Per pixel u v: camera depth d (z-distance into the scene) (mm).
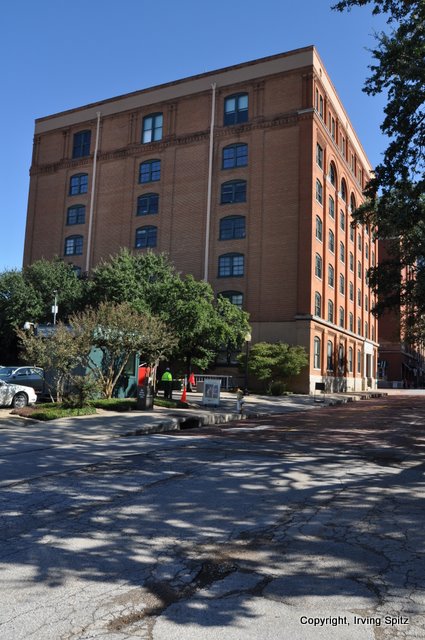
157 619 3527
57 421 14797
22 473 8297
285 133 37375
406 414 21703
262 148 37969
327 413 21922
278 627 3436
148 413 17094
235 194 38594
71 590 3982
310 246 35469
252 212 37656
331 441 12711
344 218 45500
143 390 18141
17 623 3459
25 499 6652
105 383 19344
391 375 70250
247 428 15578
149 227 41844
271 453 10602
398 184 15883
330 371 40062
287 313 35500
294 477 8211
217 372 36312
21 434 12602
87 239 44594
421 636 3348
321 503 6652
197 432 14320
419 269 23594
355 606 3764
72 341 16953
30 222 47938
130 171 43312
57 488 7273
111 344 18312
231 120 39719
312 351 35250
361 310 51469
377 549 4969
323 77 39312
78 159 46125
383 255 64875
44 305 34938
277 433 14305
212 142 39719
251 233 37469
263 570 4422
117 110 44750
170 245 40531
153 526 5605
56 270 37000
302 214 35969
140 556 4711
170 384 22484
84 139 46594
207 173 39844
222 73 40219
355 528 5625
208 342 28078
